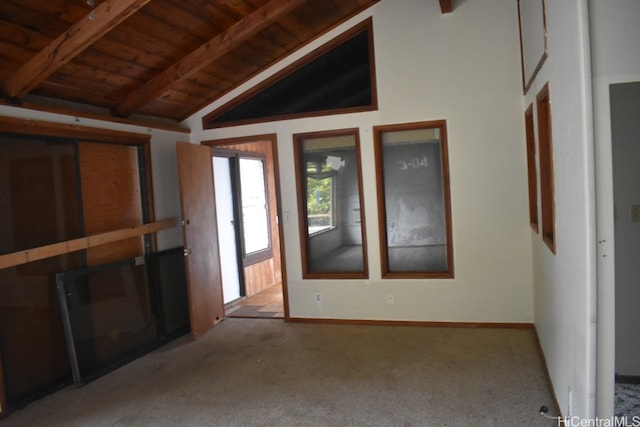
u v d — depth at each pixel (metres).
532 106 3.33
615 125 2.90
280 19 3.79
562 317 2.41
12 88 3.00
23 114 3.12
